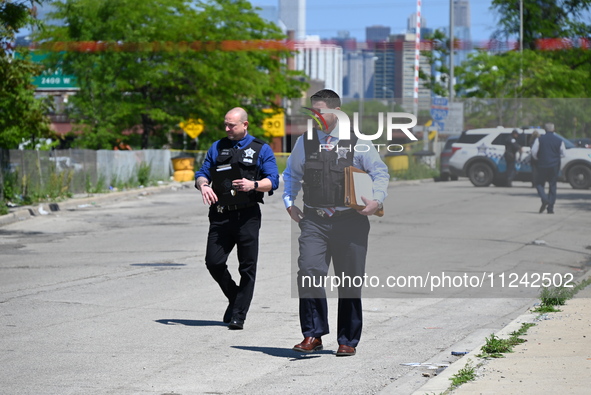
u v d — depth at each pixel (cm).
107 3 6219
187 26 6531
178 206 4112
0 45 3344
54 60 6338
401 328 1322
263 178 1296
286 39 7362
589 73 5622
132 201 4472
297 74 8156
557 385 893
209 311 1459
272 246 2405
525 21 6050
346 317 1111
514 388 884
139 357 1120
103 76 6272
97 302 1542
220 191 1289
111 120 6291
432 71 6569
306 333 1106
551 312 1342
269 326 1335
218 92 6900
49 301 1552
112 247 2466
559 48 5834
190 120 6994
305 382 989
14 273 1938
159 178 6044
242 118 1296
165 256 2222
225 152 1294
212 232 1307
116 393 944
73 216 3578
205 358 1116
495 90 5653
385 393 913
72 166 4625
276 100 8138
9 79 3344
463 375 941
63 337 1241
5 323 1347
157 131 7175
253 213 1298
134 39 6209
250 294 1310
